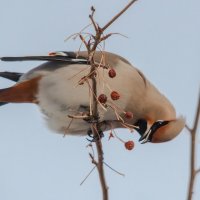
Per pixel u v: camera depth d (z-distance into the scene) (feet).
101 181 21.67
